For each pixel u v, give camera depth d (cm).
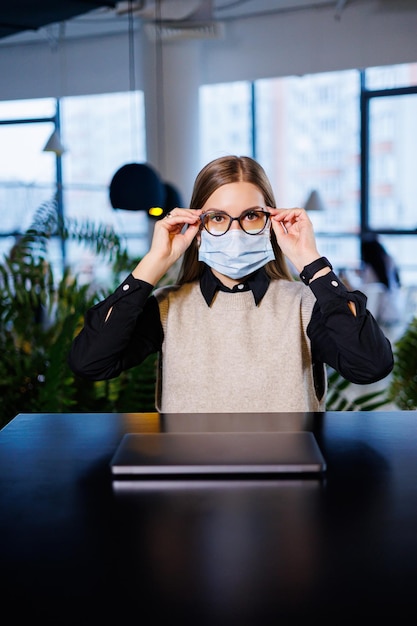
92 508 73
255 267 137
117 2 696
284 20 771
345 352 125
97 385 219
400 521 69
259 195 136
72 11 688
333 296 126
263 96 847
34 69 893
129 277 131
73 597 56
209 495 76
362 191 830
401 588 56
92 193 880
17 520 70
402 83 790
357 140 826
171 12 706
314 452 85
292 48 774
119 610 54
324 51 762
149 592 56
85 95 876
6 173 930
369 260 635
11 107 927
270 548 63
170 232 138
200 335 139
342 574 59
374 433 96
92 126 903
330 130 835
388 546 63
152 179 471
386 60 741
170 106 782
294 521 69
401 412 107
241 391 135
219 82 812
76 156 916
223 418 105
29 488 79
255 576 58
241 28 792
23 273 251
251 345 137
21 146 930
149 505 73
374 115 813
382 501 74
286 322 138
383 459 86
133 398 217
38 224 263
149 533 67
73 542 65
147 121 793
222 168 137
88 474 83
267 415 107
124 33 841
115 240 269
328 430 98
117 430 100
